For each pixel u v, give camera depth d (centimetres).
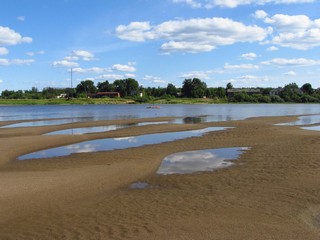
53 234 1063
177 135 3509
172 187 1581
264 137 3222
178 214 1218
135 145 2850
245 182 1636
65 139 3136
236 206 1296
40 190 1493
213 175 1786
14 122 5350
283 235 1034
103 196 1439
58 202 1351
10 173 1827
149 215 1210
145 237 1027
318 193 1444
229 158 2238
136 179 1723
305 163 2000
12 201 1349
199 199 1389
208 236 1030
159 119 5844
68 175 1766
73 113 8356
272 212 1228
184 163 2103
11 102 16762
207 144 2831
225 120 5631
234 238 1015
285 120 5562
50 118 6316
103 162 2119
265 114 7606
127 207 1298
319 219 1167
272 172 1812
